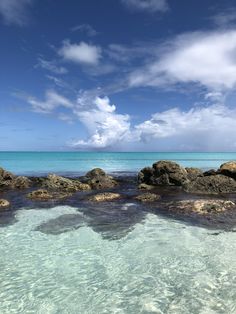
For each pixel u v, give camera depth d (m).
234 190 25.22
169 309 8.62
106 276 10.58
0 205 20.36
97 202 21.66
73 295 9.40
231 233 14.78
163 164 31.02
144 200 22.09
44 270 11.02
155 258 11.98
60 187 28.59
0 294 9.44
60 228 15.61
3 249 12.88
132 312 8.54
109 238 14.17
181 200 21.14
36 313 8.49
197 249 12.84
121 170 54.31
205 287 9.75
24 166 66.62
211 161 95.38
